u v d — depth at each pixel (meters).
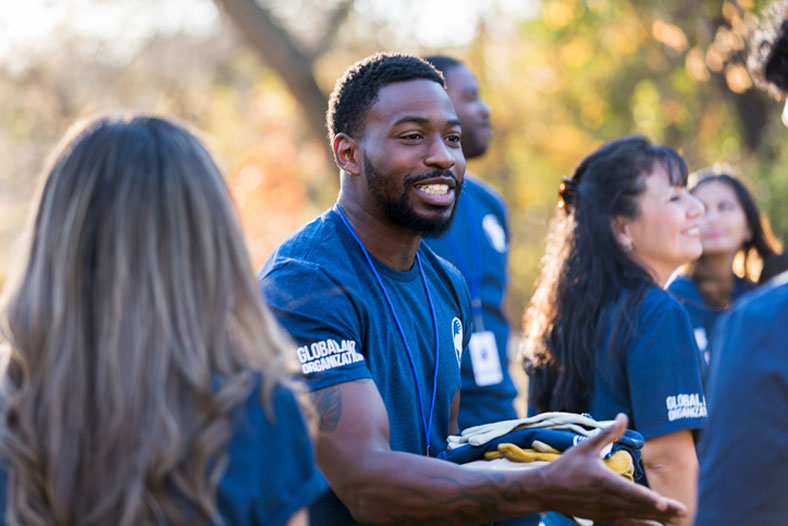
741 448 2.65
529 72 23.11
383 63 3.92
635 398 4.41
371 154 3.86
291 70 21.19
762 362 2.67
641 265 4.74
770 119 15.39
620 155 4.80
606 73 20.48
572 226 4.87
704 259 7.20
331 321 3.69
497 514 3.27
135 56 23.30
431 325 4.09
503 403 6.35
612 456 3.70
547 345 4.82
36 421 2.39
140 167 2.47
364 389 3.61
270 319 2.58
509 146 25.16
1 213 23.17
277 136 25.11
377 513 3.47
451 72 6.83
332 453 3.54
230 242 2.53
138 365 2.36
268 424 2.44
